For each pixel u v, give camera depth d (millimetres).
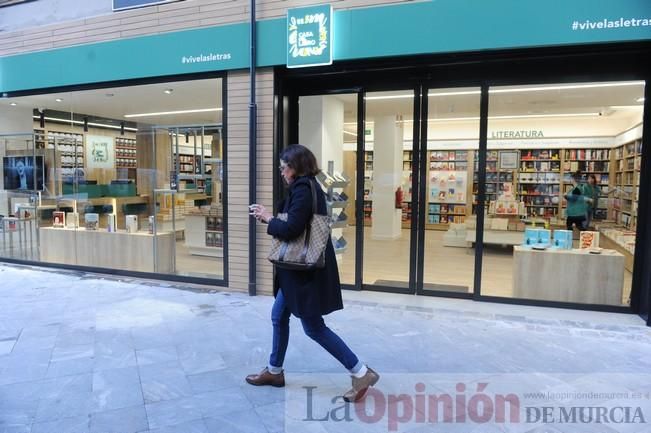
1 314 5000
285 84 5898
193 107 7121
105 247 7141
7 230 7855
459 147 5758
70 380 3455
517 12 4570
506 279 5848
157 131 6762
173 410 3023
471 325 4688
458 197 5832
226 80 5742
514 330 4551
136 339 4277
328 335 3092
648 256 4809
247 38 5488
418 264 5824
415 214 5812
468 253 5855
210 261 6414
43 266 7500
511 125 6621
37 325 4656
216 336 4359
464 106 5672
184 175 6543
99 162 7379
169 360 3816
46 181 7633
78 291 5965
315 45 5184
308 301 3002
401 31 4938
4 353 3953
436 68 5492
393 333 4441
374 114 5930
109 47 6266
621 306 5145
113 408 3047
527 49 4797
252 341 4238
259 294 5777
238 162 5734
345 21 5117
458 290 5742
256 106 5586
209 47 5680
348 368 3123
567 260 5348
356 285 6051
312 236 2973
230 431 2783
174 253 6652
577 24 4422
